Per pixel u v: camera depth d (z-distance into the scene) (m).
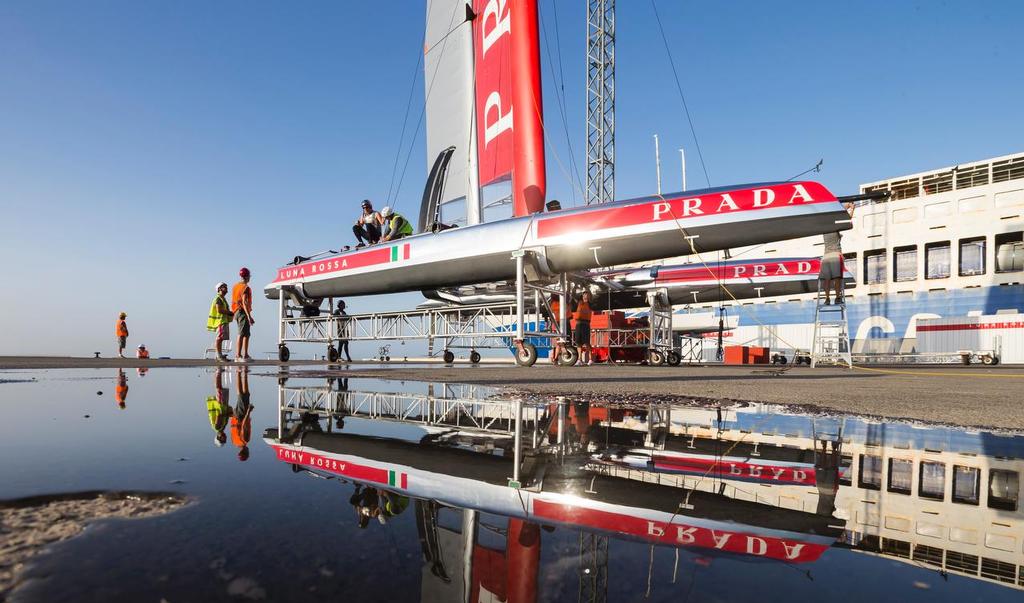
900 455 1.52
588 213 7.33
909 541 0.77
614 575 0.59
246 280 10.69
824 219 6.05
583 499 1.02
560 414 2.52
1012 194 29.61
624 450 1.57
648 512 0.92
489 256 8.19
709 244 6.59
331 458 1.39
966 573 0.63
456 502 0.98
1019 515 0.92
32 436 1.65
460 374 6.54
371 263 9.82
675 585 0.55
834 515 0.91
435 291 11.77
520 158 9.80
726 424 2.15
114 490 0.95
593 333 16.00
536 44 9.67
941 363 27.05
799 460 1.42
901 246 32.75
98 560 0.60
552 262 7.69
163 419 2.15
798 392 3.92
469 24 12.77
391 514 0.87
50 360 11.61
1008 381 6.48
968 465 1.37
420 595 0.50
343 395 3.46
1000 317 25.91
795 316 32.78
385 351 19.53
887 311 32.59
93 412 2.37
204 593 0.50
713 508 0.95
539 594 0.51
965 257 31.02
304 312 12.51
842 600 0.51
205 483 1.04
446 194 14.56
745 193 6.41
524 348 8.21
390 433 1.89
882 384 5.30
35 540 0.66
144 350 14.80
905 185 34.28
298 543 0.69
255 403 2.90
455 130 14.29
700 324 23.41
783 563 0.65
